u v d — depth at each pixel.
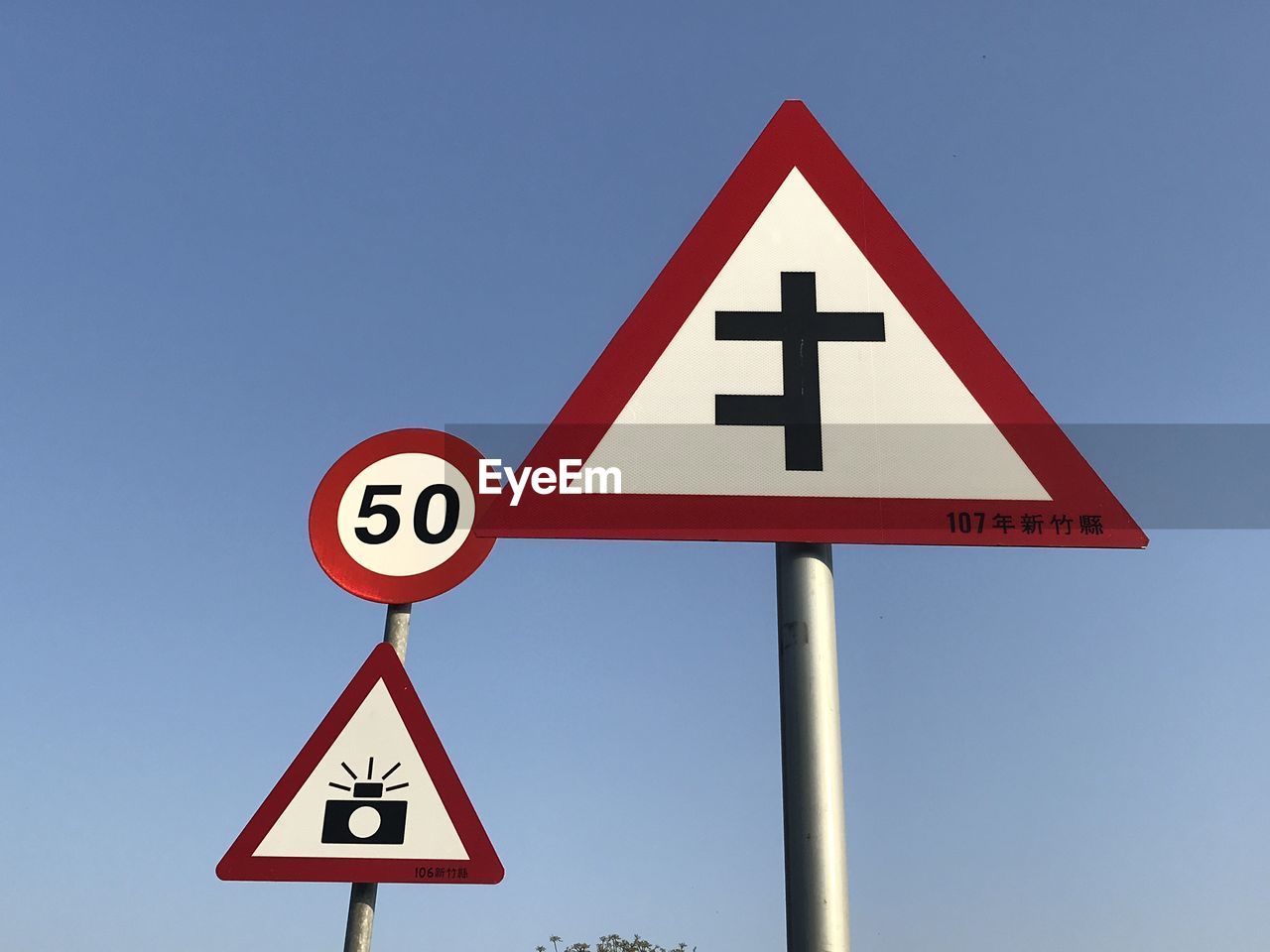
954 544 2.15
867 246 2.32
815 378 2.24
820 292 2.29
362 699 3.72
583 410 2.21
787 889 1.89
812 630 2.06
